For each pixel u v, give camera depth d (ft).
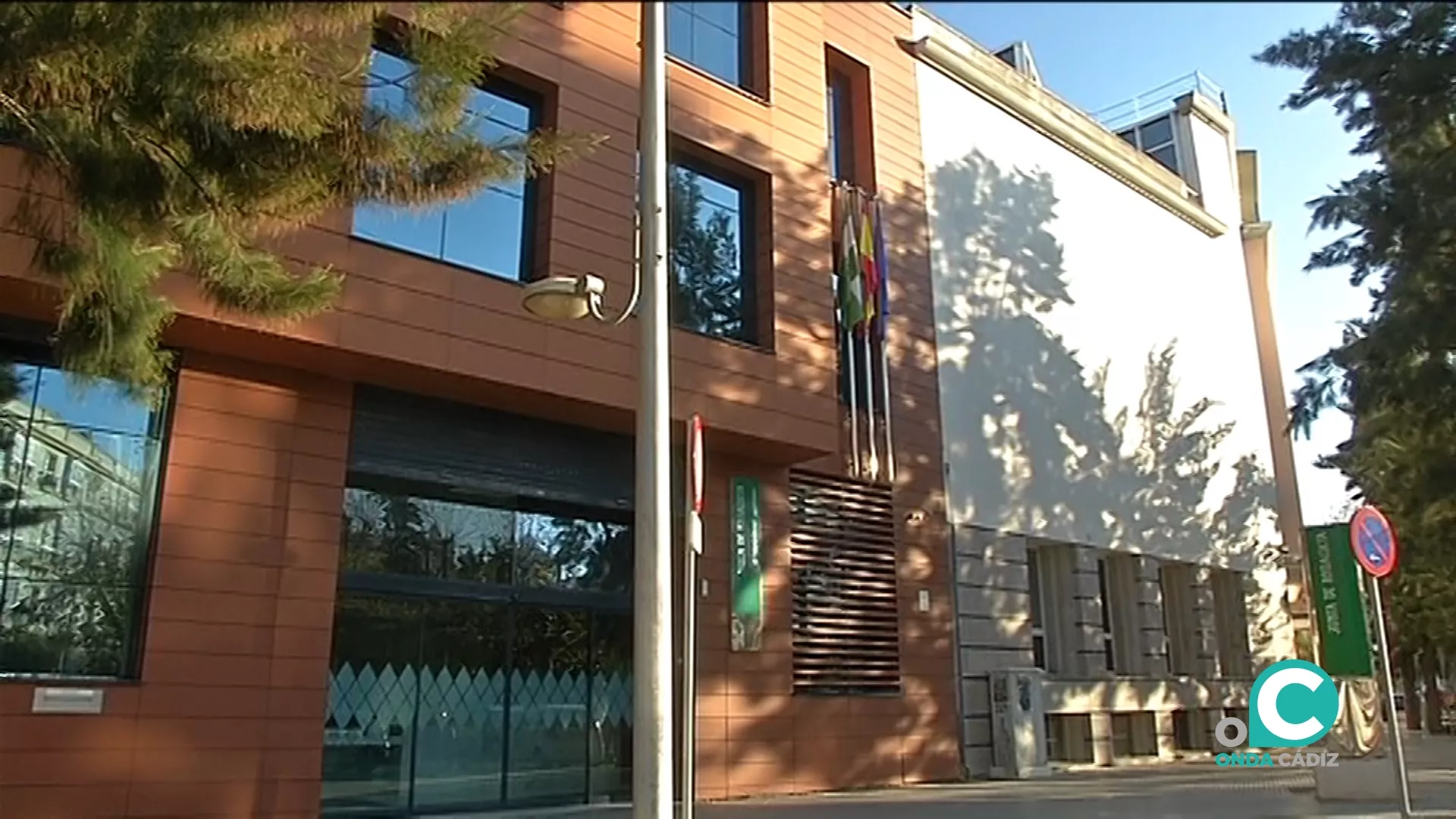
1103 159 80.84
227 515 35.78
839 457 55.11
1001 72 72.79
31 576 32.45
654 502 25.50
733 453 49.96
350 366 37.83
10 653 31.76
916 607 56.85
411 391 40.63
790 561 51.16
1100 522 71.67
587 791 44.19
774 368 49.29
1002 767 57.06
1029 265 71.51
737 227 52.75
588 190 44.83
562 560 45.09
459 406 42.19
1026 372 68.85
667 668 24.61
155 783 32.86
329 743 37.40
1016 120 74.08
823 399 51.03
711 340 47.16
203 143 21.81
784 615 49.93
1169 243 87.15
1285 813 36.04
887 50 65.16
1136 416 77.77
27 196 22.00
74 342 21.80
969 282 66.49
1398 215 42.04
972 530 61.52
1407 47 43.78
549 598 44.27
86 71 20.45
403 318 37.83
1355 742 57.11
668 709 24.38
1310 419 47.96
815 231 54.24
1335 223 45.57
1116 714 69.26
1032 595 68.23
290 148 22.56
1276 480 94.79
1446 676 90.12
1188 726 75.20
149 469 35.14
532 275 43.29
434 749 40.09
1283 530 93.56
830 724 50.60
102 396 34.35
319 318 35.83
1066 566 69.05
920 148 65.62
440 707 40.52
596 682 45.50
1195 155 93.97
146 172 21.26
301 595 36.70
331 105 22.38
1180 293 86.69
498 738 41.98
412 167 24.09
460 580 41.73
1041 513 66.85
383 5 20.77
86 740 31.99
